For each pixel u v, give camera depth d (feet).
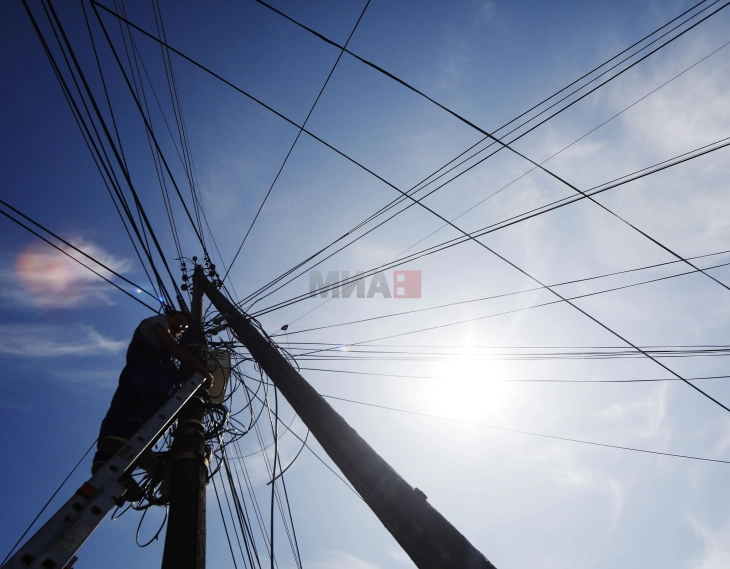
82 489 9.63
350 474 14.12
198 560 12.94
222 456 20.58
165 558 12.87
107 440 12.37
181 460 15.34
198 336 23.31
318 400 16.87
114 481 10.12
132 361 14.23
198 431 16.33
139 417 12.96
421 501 12.84
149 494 16.38
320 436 15.56
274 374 18.92
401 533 12.28
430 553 11.67
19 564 7.99
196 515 13.94
